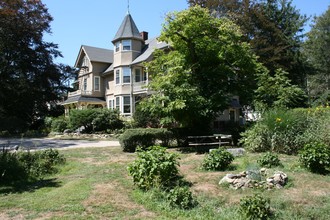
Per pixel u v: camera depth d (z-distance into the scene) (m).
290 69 29.27
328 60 44.78
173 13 15.51
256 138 12.03
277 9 32.44
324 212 5.59
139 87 32.28
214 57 16.33
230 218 5.38
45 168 9.74
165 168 7.17
